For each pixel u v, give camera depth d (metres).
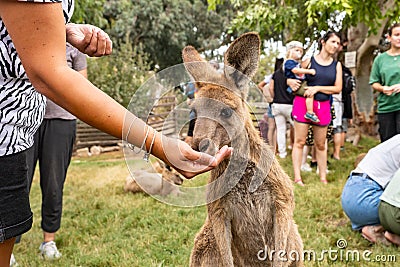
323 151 7.19
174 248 4.50
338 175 7.61
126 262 4.18
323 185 6.84
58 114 4.52
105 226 5.53
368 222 4.57
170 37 23.20
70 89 1.31
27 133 1.67
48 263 4.34
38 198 7.45
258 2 9.37
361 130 12.37
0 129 1.52
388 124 6.81
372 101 12.21
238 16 9.54
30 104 1.60
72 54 4.39
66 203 6.70
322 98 6.95
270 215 3.02
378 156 4.75
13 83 1.51
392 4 10.12
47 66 1.29
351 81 9.39
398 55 6.72
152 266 4.04
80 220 5.77
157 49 23.83
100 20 10.21
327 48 6.88
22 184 1.62
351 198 4.66
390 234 4.38
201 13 23.73
